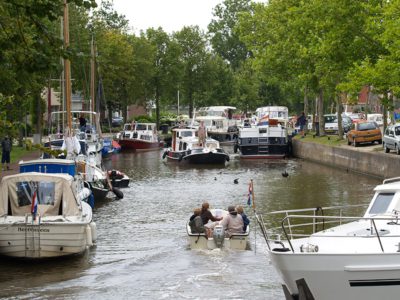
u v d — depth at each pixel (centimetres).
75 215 2438
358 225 1698
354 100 4459
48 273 2194
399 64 3928
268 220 2984
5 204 2431
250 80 11075
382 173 4431
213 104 10888
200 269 2216
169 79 10175
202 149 6134
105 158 6856
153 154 7362
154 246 2572
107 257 2402
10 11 1628
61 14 1634
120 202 3725
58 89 6881
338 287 1420
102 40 8394
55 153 1661
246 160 6550
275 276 2111
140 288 2016
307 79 6228
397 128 4512
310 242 1584
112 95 8581
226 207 3475
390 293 1410
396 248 1482
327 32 4788
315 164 5941
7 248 2303
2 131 1709
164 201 3747
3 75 1852
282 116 8912
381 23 4306
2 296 1953
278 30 6919
